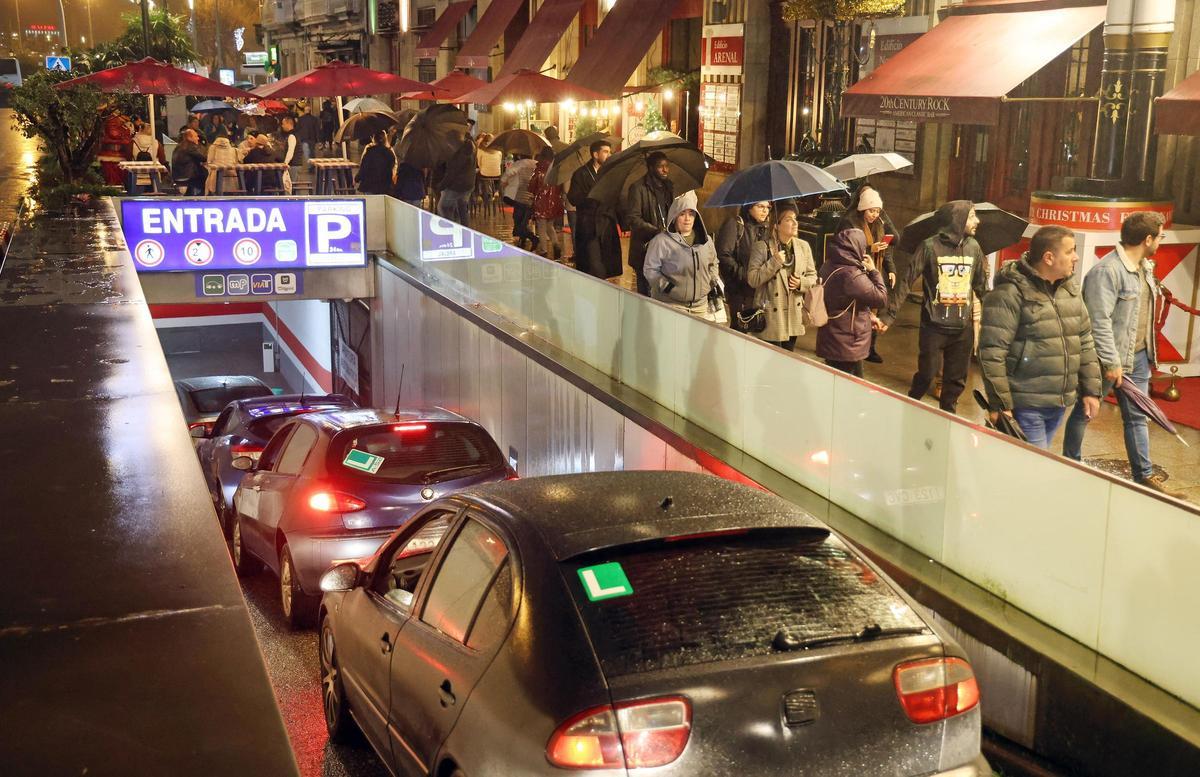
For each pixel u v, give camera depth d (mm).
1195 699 4199
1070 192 10008
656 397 9133
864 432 6254
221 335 38344
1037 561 4977
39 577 3355
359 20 42531
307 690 6719
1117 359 6789
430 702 4145
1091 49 11742
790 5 14469
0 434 4996
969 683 3656
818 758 3402
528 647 3617
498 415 12898
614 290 9789
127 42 41156
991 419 6609
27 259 11312
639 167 12141
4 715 2535
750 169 9359
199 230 18000
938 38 11797
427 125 18188
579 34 24719
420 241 16766
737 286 9039
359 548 7562
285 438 8852
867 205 9203
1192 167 9922
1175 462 7484
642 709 3303
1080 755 4488
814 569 3857
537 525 4008
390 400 18672
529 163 17172
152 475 4387
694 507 4156
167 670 2746
